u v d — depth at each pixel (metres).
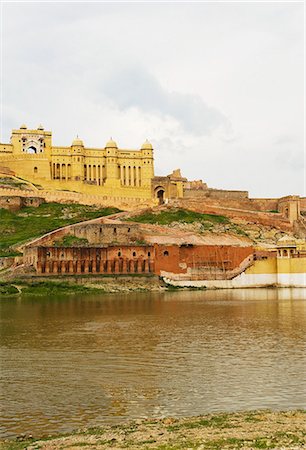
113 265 108.62
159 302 82.50
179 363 39.78
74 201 151.00
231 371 37.25
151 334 51.97
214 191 169.25
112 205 152.25
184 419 27.11
